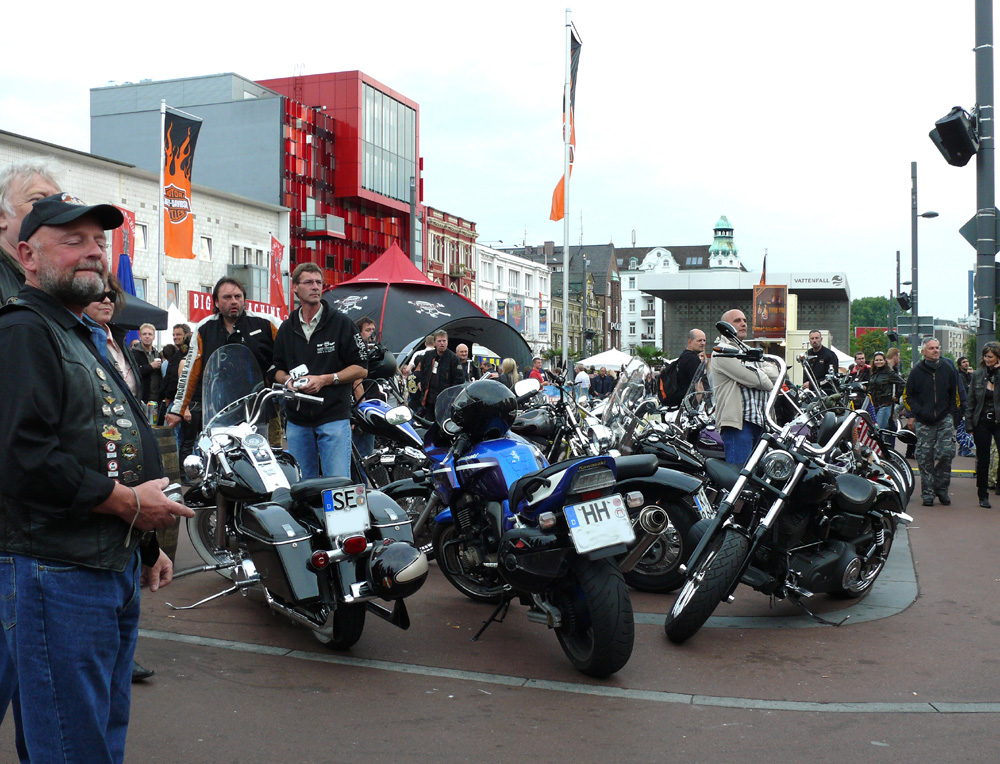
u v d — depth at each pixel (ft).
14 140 102.53
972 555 26.32
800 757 12.46
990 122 40.52
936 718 13.92
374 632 18.29
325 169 201.36
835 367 49.24
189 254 80.84
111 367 8.93
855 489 19.43
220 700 14.25
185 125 80.02
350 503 16.05
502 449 17.94
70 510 8.08
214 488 18.53
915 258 100.48
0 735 12.54
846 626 19.04
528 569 15.33
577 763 12.21
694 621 17.37
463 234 257.55
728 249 424.87
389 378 30.73
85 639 8.33
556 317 339.57
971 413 36.68
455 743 12.82
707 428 27.55
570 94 83.92
